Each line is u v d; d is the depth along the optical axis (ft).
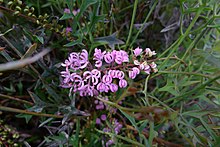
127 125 0.59
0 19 0.53
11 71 0.55
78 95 0.60
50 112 0.59
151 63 0.52
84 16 0.60
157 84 0.61
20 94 0.59
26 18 0.53
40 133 0.62
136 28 0.64
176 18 0.67
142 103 0.64
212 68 0.57
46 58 0.57
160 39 0.70
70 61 0.51
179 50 0.69
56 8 0.59
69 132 0.58
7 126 0.57
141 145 0.50
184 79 0.56
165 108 0.53
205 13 0.66
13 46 0.51
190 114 0.52
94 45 0.54
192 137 0.49
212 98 0.64
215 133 0.52
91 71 0.51
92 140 0.57
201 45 0.68
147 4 0.63
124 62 0.52
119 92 0.57
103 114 0.61
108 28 0.64
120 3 0.65
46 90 0.60
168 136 0.62
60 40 0.55
